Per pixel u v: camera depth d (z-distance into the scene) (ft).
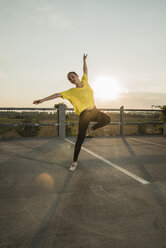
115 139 21.30
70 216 5.02
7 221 4.76
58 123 21.36
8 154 12.48
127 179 8.08
